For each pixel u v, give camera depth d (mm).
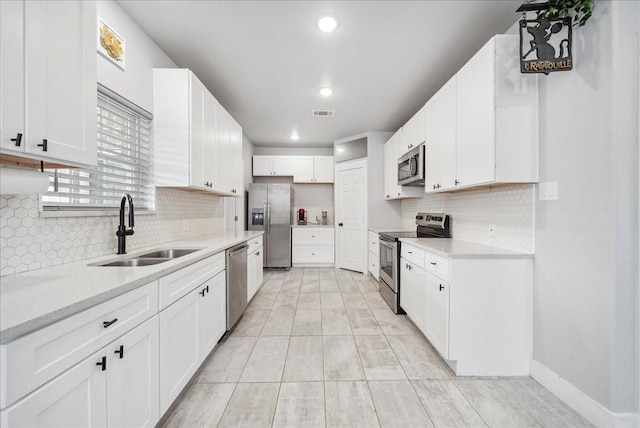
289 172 5672
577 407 1537
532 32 1553
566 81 1600
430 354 2178
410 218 4367
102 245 1735
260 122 4367
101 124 1818
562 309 1638
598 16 1420
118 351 1054
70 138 1129
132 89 2020
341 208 5285
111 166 1889
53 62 1054
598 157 1423
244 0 1859
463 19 2049
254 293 3299
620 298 1357
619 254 1352
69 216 1497
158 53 2342
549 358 1736
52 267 1384
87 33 1209
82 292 961
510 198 2062
